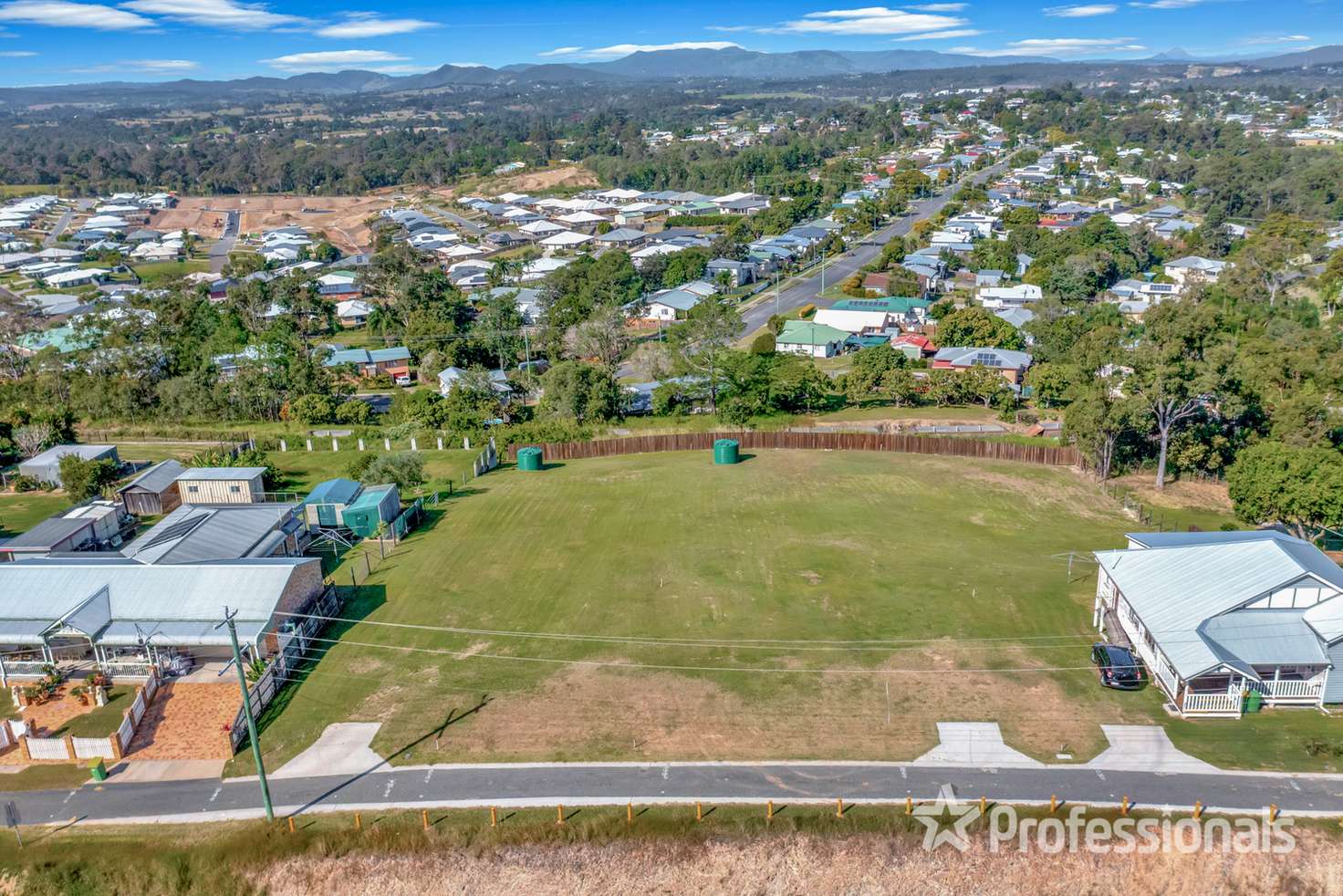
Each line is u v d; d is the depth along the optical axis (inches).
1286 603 1849.2
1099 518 2866.6
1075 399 3710.6
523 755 1708.9
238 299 6264.8
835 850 1486.2
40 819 1594.5
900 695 1857.8
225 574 2127.2
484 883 1465.3
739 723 1784.0
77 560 2265.0
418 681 1956.2
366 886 1472.7
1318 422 2999.5
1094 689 1866.4
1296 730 1713.8
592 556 2578.7
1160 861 1451.8
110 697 1932.8
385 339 5851.4
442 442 3823.8
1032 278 6712.6
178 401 4320.9
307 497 2878.9
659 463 3550.7
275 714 1855.3
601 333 5022.1
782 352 5024.6
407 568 2527.1
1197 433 3223.4
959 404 4242.1
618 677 1946.4
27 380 4722.0
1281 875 1427.2
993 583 2348.7
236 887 1482.5
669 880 1461.6
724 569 2461.9
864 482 3208.7
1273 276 6038.4
